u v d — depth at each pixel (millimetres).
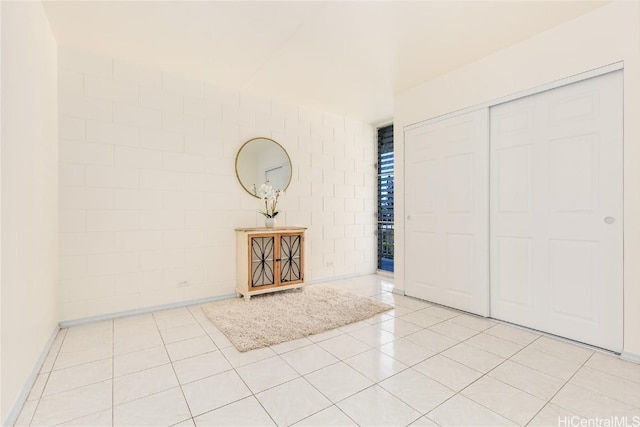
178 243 3221
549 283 2457
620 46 2074
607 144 2156
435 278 3305
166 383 1770
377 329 2602
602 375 1842
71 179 2670
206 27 2420
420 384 1758
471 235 2961
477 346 2260
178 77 3229
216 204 3471
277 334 2443
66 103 2656
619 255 2100
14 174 1516
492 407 1548
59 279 2607
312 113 4312
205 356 2105
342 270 4645
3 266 1361
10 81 1469
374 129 5059
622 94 2090
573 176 2322
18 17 1606
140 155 3006
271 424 1429
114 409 1535
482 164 2861
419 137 3463
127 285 2932
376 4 2143
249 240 3406
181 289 3236
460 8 2178
